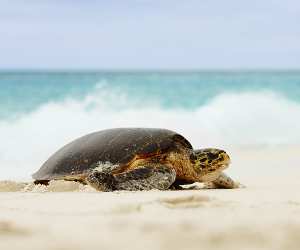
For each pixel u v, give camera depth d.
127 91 41.47
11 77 53.03
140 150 11.13
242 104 31.80
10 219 5.69
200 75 63.47
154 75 61.00
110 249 4.02
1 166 17.45
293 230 4.55
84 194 9.28
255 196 8.79
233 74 69.25
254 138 25.84
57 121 27.22
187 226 4.69
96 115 28.94
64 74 61.59
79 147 11.80
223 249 4.02
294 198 8.53
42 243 4.21
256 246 4.10
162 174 10.70
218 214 6.06
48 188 10.52
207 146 23.77
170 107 33.88
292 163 17.97
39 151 20.88
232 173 15.32
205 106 32.06
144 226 4.81
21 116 28.45
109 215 6.11
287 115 30.55
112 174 10.54
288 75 66.50
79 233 4.63
